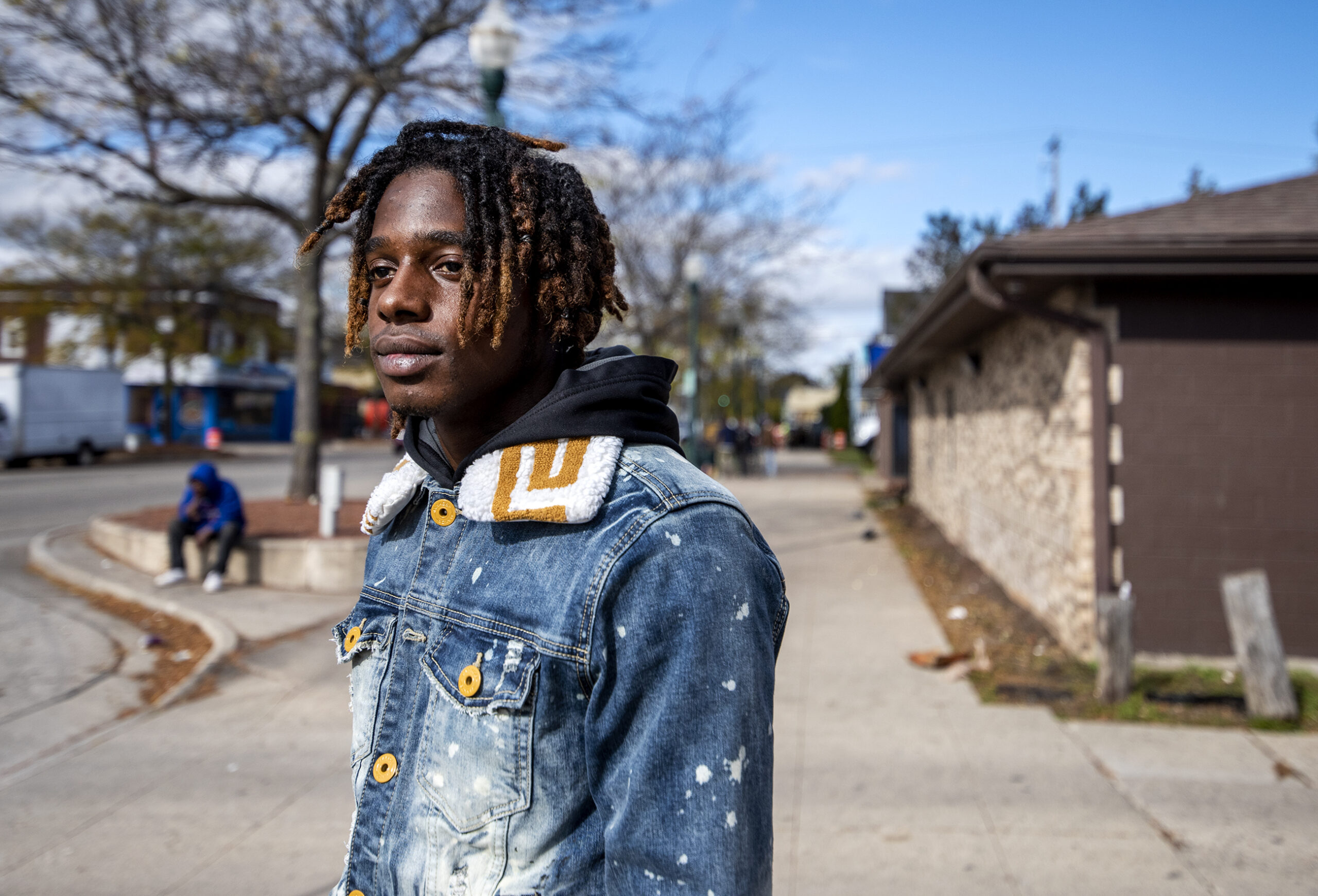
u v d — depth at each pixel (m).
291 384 42.53
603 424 1.00
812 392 71.25
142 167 9.91
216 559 8.41
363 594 1.17
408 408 1.06
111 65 9.13
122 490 17.36
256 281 26.05
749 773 0.89
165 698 5.48
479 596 1.00
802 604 8.25
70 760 4.57
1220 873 3.39
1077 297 6.26
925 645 6.75
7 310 24.08
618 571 0.92
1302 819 3.84
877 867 3.45
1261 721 4.93
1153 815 3.88
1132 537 6.02
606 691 0.91
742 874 0.86
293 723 5.11
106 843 3.67
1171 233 5.64
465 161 1.05
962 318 8.35
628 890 0.87
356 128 10.63
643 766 0.88
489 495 1.00
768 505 16.94
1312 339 5.89
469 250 1.02
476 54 6.79
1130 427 6.01
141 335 27.59
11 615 7.60
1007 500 8.45
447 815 0.96
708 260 18.22
